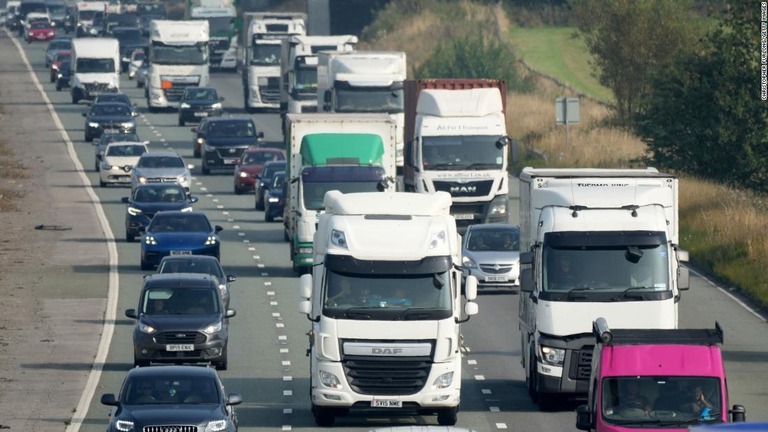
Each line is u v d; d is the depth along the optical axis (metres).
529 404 78.25
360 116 125.50
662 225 75.50
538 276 75.50
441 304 73.00
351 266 72.88
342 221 74.25
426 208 76.31
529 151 190.75
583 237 75.00
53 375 87.81
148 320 88.06
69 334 100.56
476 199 135.75
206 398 67.81
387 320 72.44
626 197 76.31
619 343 59.62
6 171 193.62
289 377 86.38
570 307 74.38
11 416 77.06
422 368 72.56
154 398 67.56
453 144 135.88
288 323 103.25
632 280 74.69
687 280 75.69
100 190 180.38
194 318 88.38
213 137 193.88
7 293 115.94
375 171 120.12
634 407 58.44
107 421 76.00
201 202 169.62
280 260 131.12
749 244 123.62
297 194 120.81
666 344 59.56
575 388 74.25
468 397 80.50
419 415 76.94
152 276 92.56
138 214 141.25
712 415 58.16
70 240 143.62
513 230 118.12
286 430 72.81
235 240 143.00
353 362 72.38
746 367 88.06
